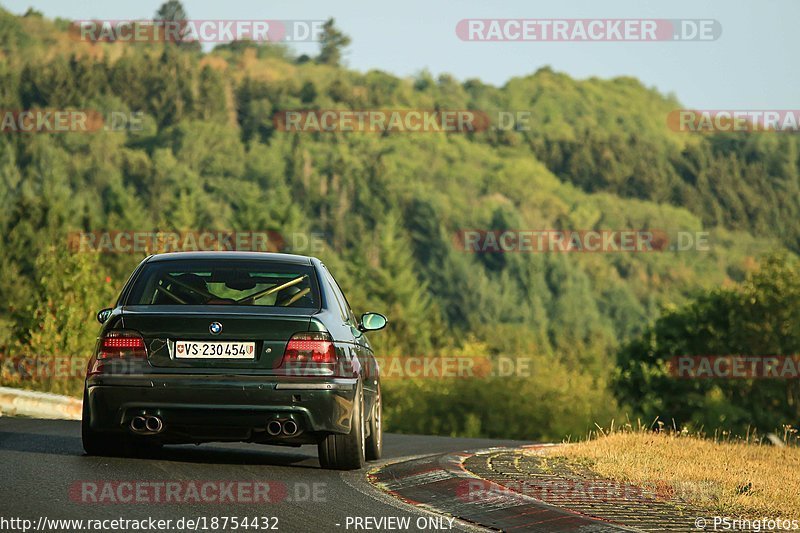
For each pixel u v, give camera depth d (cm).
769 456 4700
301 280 3444
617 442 4456
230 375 3144
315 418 3180
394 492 2978
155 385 3133
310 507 2675
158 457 3503
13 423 4834
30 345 9262
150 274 3397
